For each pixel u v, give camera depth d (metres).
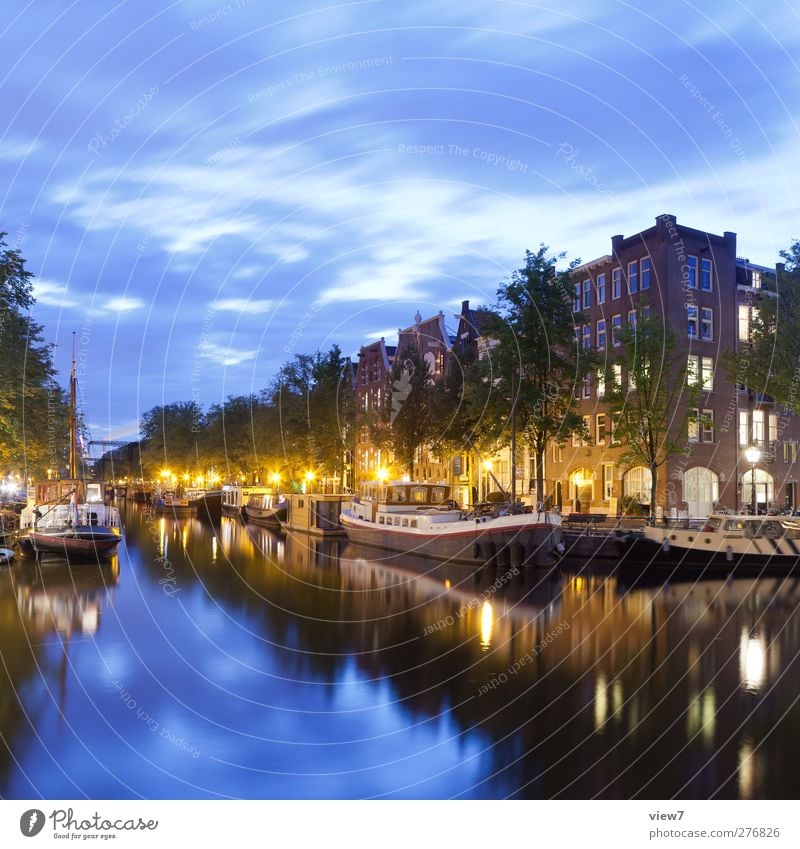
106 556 35.22
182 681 16.09
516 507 35.12
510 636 20.42
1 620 21.83
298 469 62.56
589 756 12.07
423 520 39.09
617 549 35.06
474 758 12.07
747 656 18.05
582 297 52.88
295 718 13.92
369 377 77.81
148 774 11.43
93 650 18.48
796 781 11.06
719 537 32.34
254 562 36.81
